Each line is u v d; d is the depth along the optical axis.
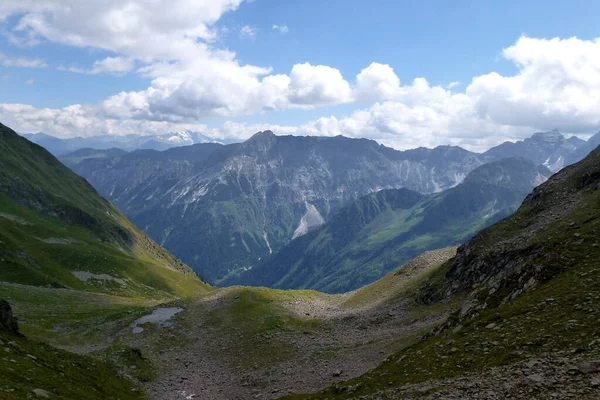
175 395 56.19
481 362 29.48
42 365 40.56
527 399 21.34
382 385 34.50
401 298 83.50
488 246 73.00
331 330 74.62
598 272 35.50
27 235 188.88
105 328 90.12
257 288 111.75
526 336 30.06
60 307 115.62
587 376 21.53
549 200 76.62
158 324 88.38
